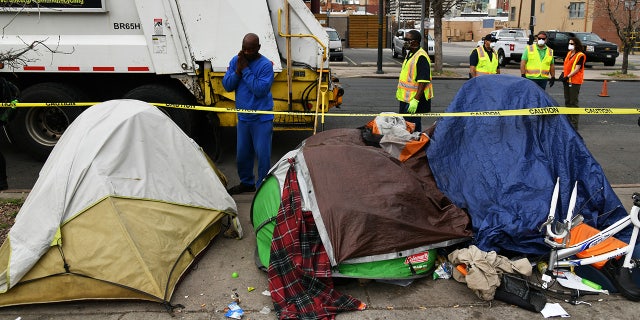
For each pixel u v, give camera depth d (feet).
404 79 25.14
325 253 12.90
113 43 22.04
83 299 12.25
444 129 16.57
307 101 22.71
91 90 24.14
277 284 12.59
